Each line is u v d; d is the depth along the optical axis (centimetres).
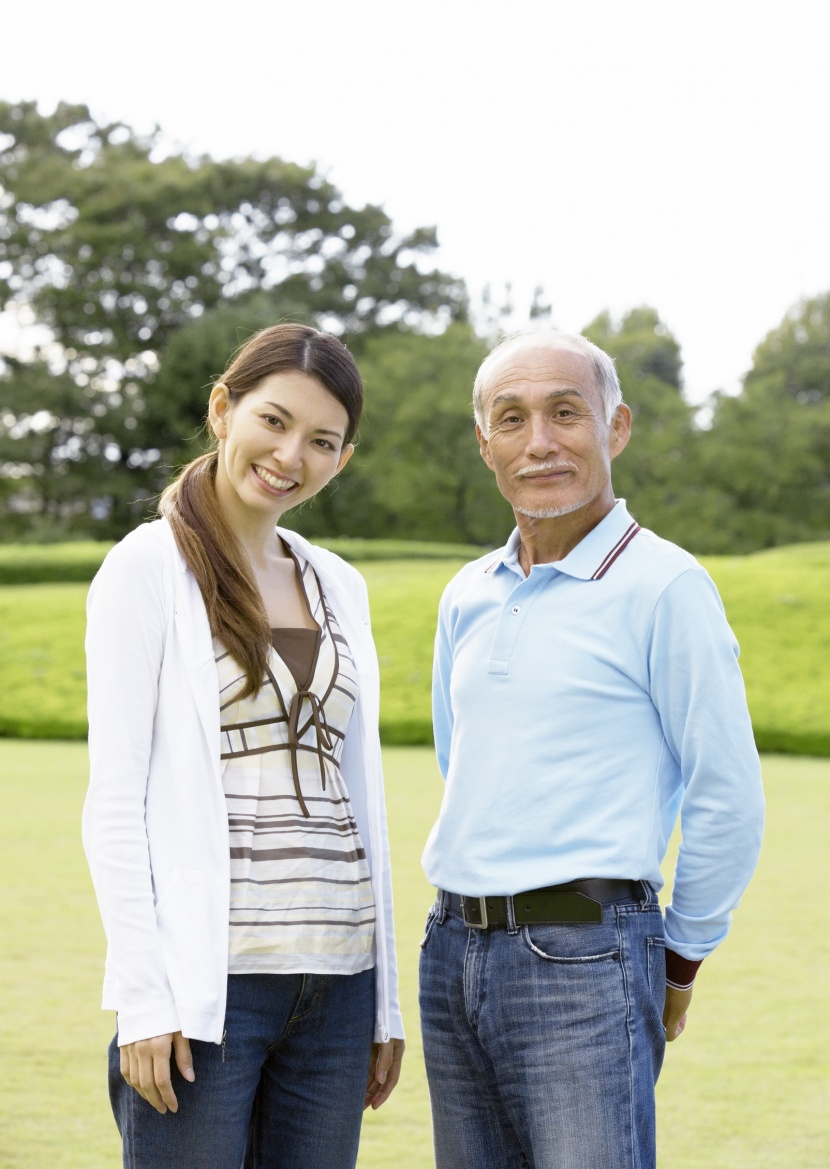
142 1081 198
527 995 210
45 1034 441
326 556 245
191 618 213
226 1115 205
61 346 3631
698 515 3228
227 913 204
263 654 216
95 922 583
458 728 231
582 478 226
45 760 1088
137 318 3644
